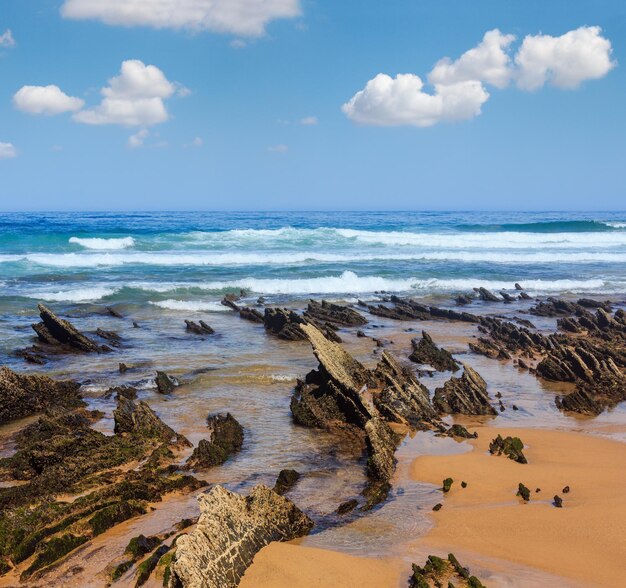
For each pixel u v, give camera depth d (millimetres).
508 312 37344
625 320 33312
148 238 72875
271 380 22500
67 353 26203
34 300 36719
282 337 29578
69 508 11930
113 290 39625
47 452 14539
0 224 99500
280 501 11594
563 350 24484
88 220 121250
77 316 33594
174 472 14570
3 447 16578
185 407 19547
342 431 17594
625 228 100375
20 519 11359
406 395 19422
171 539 11312
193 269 50719
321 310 34094
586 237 83875
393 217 155625
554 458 15766
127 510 12305
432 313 35844
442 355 25656
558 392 22062
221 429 16828
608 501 12914
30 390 19625
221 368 24125
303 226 108000
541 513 12453
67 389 20734
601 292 43656
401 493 13688
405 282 45312
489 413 19719
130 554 10742
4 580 10141
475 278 48938
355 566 10203
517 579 9992
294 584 9578
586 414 19719
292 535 11461
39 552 10719
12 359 24859
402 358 26016
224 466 15102
